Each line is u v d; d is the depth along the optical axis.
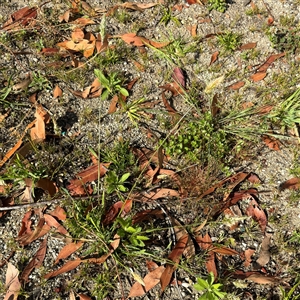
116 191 0.51
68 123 0.57
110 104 0.59
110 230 0.48
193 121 0.58
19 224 0.50
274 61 0.65
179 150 0.54
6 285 0.46
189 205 0.52
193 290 0.47
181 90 0.61
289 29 0.69
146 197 0.52
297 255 0.50
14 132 0.55
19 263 0.47
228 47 0.64
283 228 0.52
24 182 0.51
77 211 0.49
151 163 0.55
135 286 0.47
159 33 0.66
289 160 0.57
